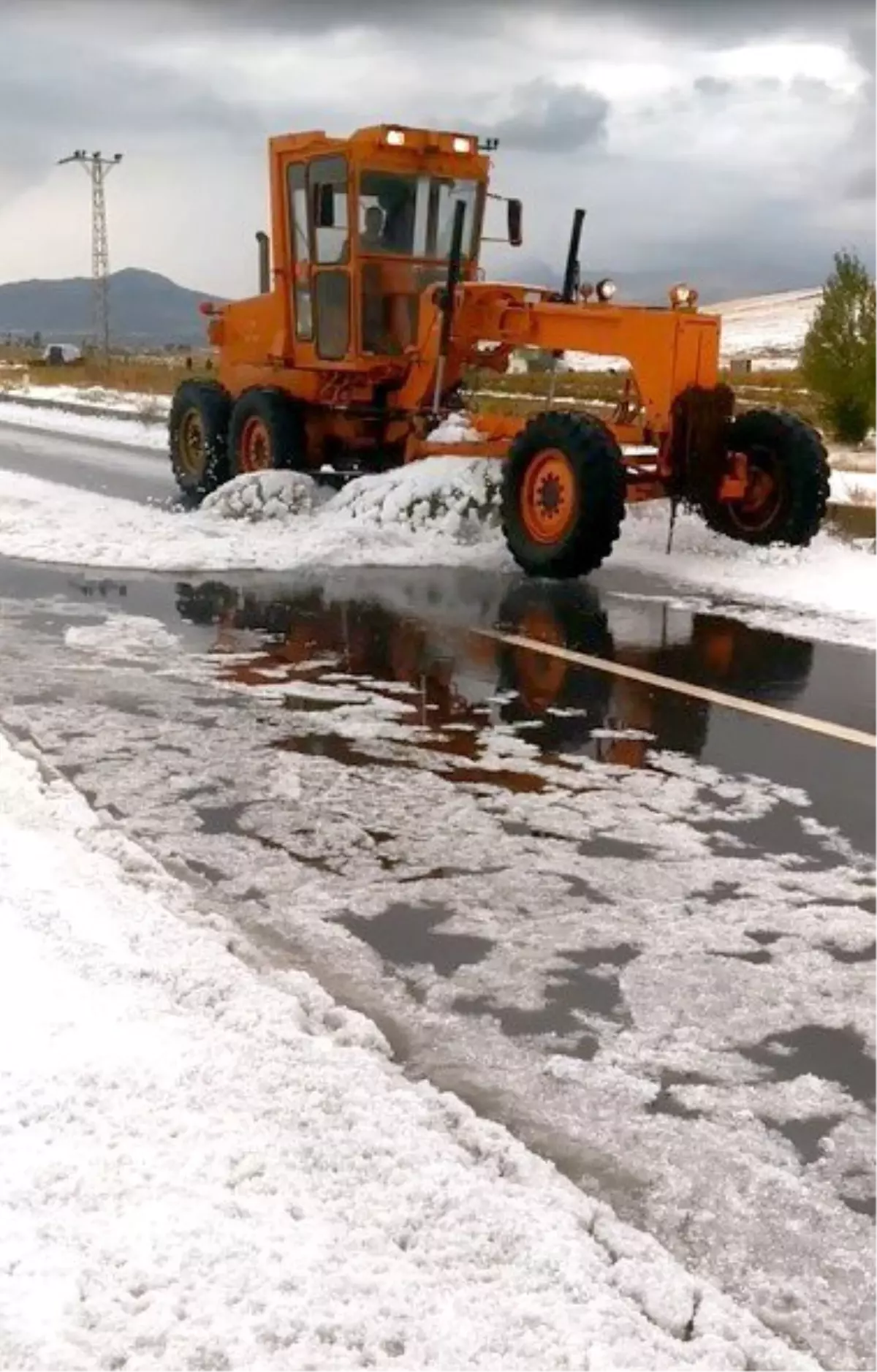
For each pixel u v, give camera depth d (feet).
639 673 22.38
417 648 23.86
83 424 72.95
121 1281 7.21
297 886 13.44
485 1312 7.19
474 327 34.96
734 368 124.67
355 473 38.37
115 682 20.92
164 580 29.76
